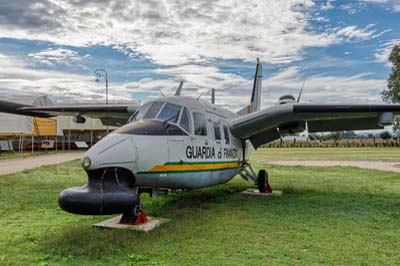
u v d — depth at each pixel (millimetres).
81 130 44344
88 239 6035
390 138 67500
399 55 51906
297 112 9727
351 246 5812
